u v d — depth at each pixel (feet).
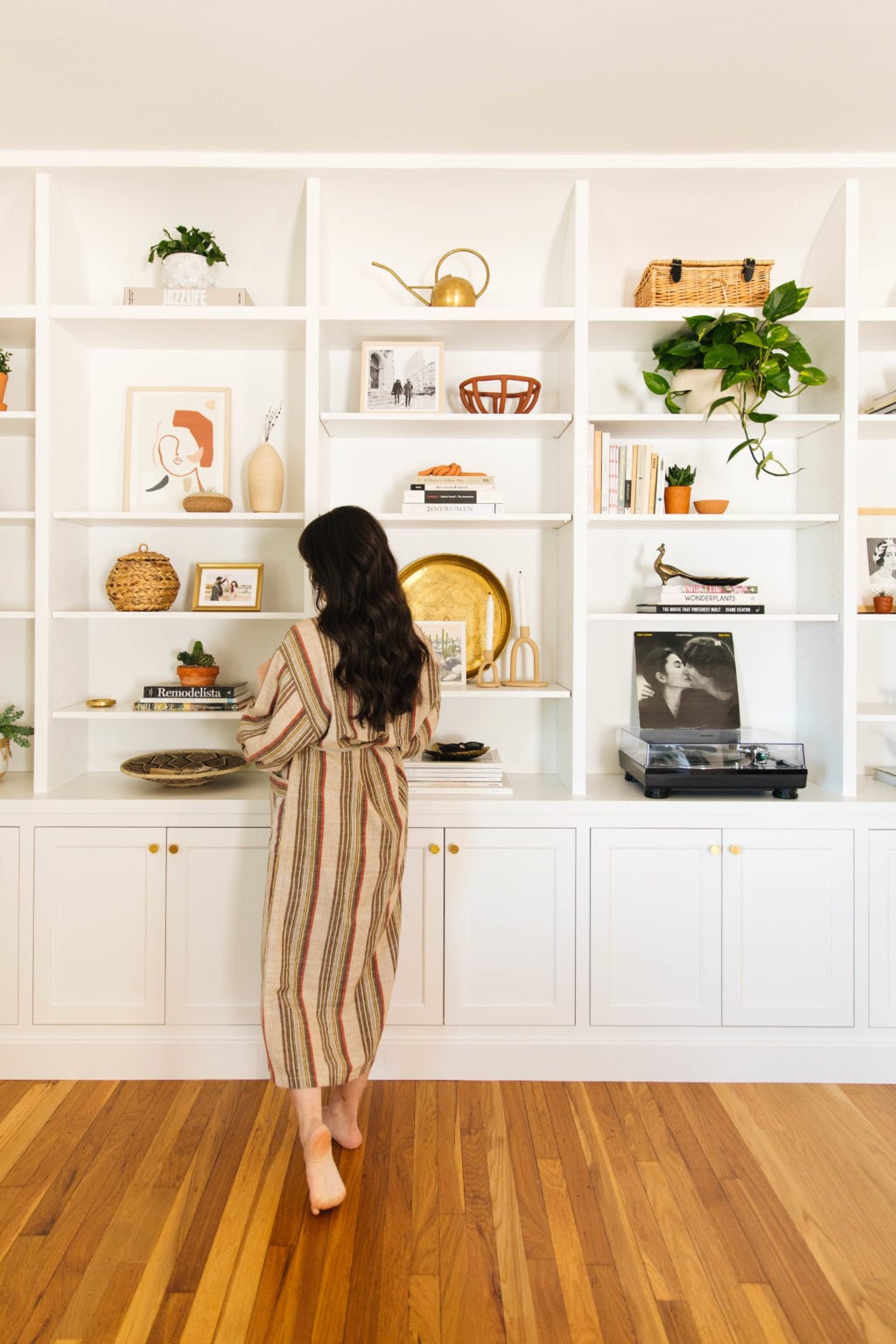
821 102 7.34
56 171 8.21
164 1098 7.68
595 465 8.64
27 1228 5.88
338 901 6.26
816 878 8.09
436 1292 5.33
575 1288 5.38
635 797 8.26
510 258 9.23
